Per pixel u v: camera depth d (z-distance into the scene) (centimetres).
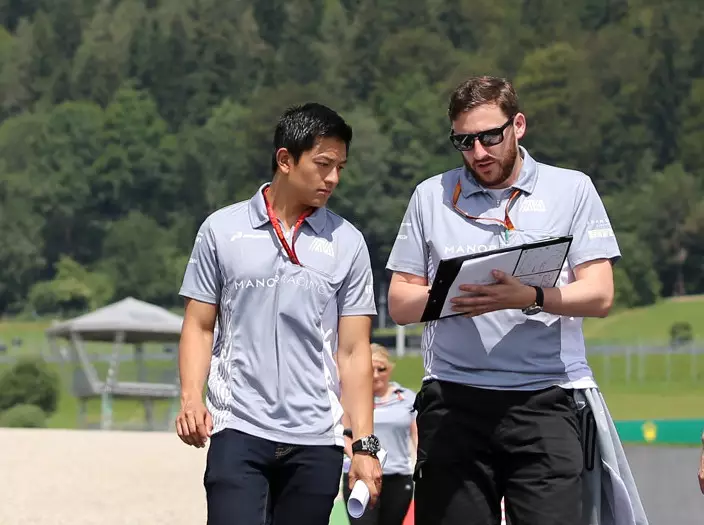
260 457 596
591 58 17488
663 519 1423
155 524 1421
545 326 636
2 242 16075
